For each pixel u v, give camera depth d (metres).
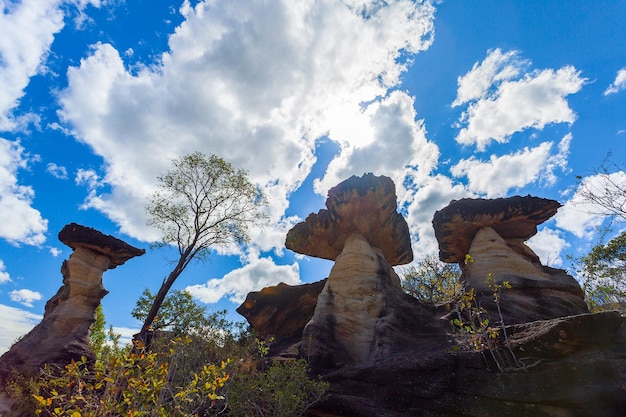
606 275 24.83
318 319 16.59
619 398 8.55
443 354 11.56
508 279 16.75
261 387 11.87
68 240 24.36
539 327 10.72
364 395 11.93
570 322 10.13
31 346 19.86
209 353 14.99
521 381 9.72
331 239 21.91
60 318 21.81
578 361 9.45
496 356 10.61
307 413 12.32
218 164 25.80
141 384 6.43
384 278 18.42
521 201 18.88
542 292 16.08
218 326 16.56
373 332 15.90
